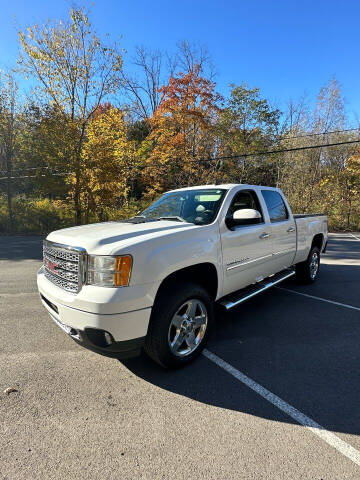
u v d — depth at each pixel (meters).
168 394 2.52
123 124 16.42
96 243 2.57
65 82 15.43
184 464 1.81
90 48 15.05
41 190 15.03
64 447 1.95
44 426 2.13
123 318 2.38
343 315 4.35
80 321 2.44
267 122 22.89
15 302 4.90
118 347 2.44
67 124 14.41
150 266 2.53
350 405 2.37
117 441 2.00
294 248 5.11
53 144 14.45
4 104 15.76
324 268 7.68
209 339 3.46
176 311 2.74
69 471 1.76
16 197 17.91
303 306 4.75
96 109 16.09
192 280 3.26
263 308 4.66
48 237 3.21
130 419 2.21
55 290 2.78
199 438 2.03
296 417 2.23
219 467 1.79
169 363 2.79
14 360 3.07
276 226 4.48
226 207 3.60
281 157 23.53
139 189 24.06
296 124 25.84
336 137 24.17
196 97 22.03
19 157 15.91
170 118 21.92
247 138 23.08
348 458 1.85
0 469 1.77
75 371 2.87
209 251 3.14
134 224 3.41
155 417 2.24
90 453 1.90
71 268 2.65
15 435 2.04
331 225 18.95
